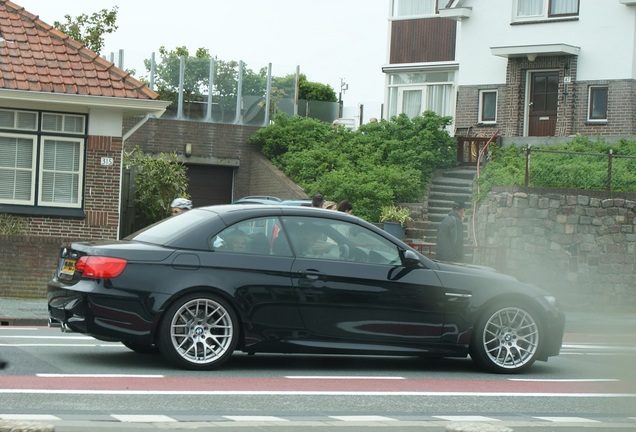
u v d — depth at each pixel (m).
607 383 12.78
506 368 13.35
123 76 26.81
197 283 12.25
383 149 35.91
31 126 25.98
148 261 12.25
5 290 23.23
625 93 37.38
